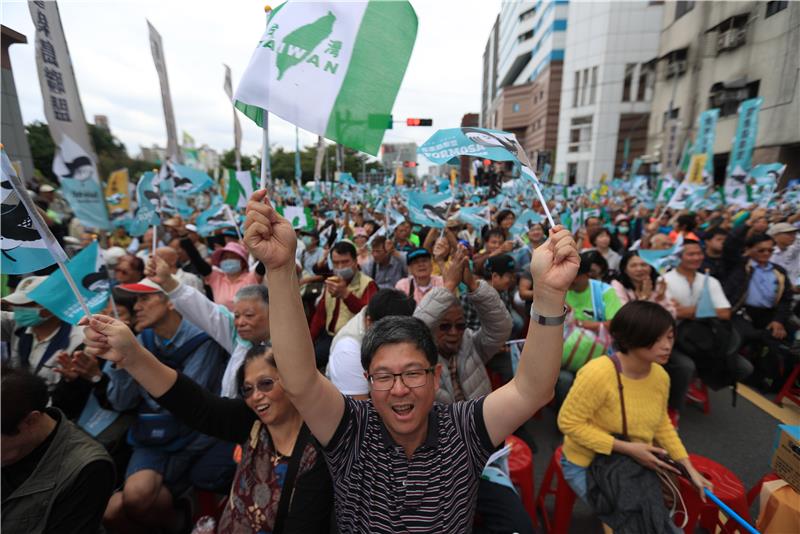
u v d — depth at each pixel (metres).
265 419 1.70
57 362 2.46
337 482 1.32
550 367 1.23
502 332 2.48
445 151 1.62
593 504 2.12
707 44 14.59
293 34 1.26
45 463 1.56
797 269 3.01
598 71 33.50
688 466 2.12
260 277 4.34
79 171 2.31
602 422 2.18
